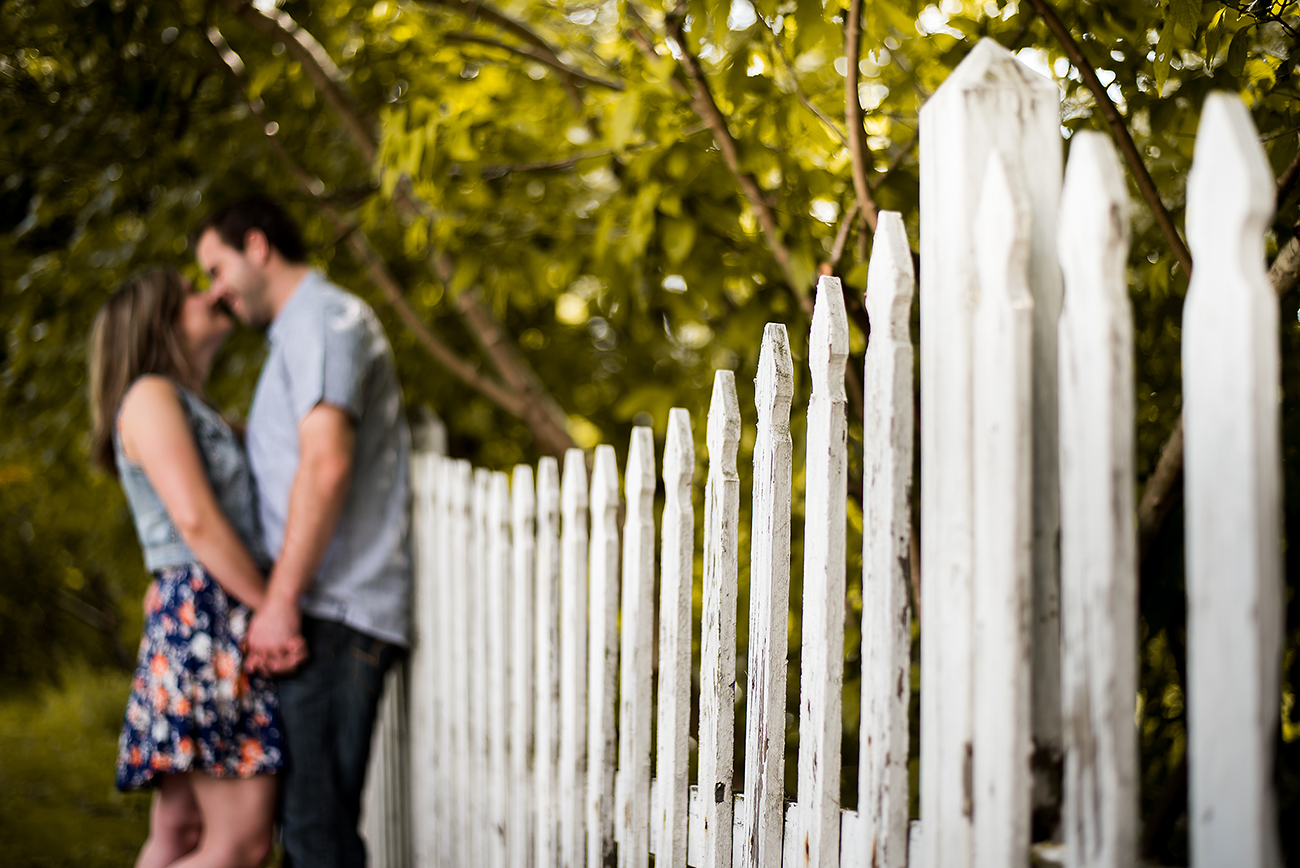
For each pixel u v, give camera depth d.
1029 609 0.95
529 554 2.10
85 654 9.20
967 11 2.16
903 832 1.09
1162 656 1.69
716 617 1.41
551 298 3.60
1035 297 0.98
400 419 2.59
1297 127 1.49
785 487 1.30
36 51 2.89
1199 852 0.80
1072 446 0.90
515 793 2.12
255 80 2.71
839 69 2.41
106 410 2.39
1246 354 0.77
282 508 2.39
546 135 2.86
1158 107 1.65
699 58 2.17
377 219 2.97
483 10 2.61
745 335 2.19
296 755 2.31
